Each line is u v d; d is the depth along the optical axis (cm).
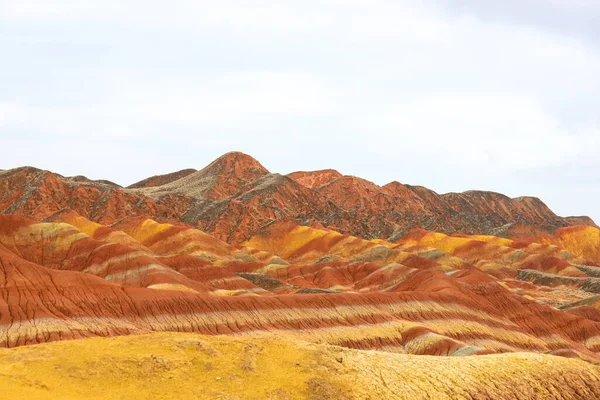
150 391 4434
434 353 11488
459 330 14000
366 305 13338
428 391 5466
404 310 13888
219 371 4853
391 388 5303
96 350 4881
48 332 9044
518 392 5975
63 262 18075
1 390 3969
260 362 5131
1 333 8775
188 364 4856
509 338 14625
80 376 4416
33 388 4119
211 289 16850
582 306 18838
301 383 4928
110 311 10388
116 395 4294
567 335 16225
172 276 16050
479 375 5975
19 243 18725
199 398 4450
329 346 5766
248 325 11244
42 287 10562
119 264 16962
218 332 10800
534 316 16562
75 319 9825
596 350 15850
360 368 5416
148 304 10819
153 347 5047
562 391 6300
